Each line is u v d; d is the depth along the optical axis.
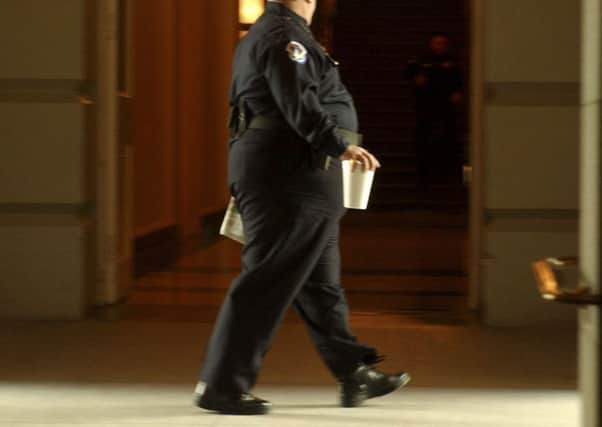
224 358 15.84
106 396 17.09
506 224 22.12
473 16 23.30
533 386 17.86
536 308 22.22
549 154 21.95
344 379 16.38
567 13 21.75
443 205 48.41
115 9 23.94
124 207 25.25
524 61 21.88
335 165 15.66
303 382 18.05
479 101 22.62
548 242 22.05
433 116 49.78
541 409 16.44
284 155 15.46
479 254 22.94
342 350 16.31
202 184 41.00
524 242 22.09
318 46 15.45
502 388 17.70
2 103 22.56
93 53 23.27
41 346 20.61
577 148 21.91
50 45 22.41
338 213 15.74
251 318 15.70
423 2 68.75
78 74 22.47
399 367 19.14
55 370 18.80
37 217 22.72
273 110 15.49
